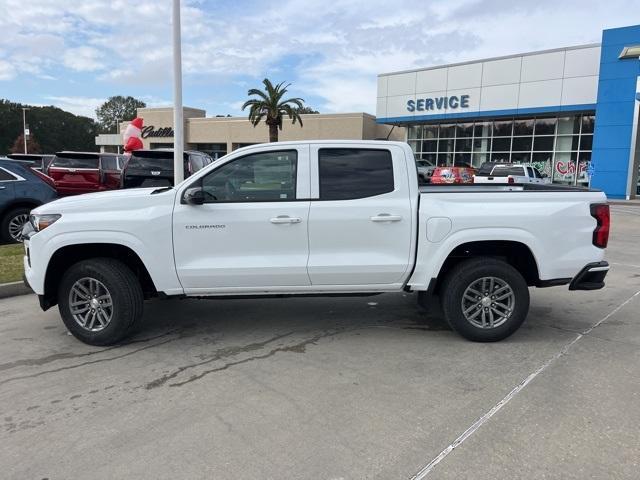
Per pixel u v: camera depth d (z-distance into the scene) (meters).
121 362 4.74
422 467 3.06
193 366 4.63
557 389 4.09
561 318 6.03
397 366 4.60
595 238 5.11
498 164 25.50
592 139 29.92
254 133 56.09
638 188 28.53
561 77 29.55
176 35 10.88
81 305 5.13
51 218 4.99
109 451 3.26
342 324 5.83
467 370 4.49
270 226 4.98
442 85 33.94
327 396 4.01
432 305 5.73
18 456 3.22
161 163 13.04
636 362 4.66
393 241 5.05
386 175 5.10
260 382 4.28
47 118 119.06
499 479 2.94
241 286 5.07
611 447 3.26
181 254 4.98
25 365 4.67
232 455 3.21
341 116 50.34
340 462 3.12
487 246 5.24
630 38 26.86
